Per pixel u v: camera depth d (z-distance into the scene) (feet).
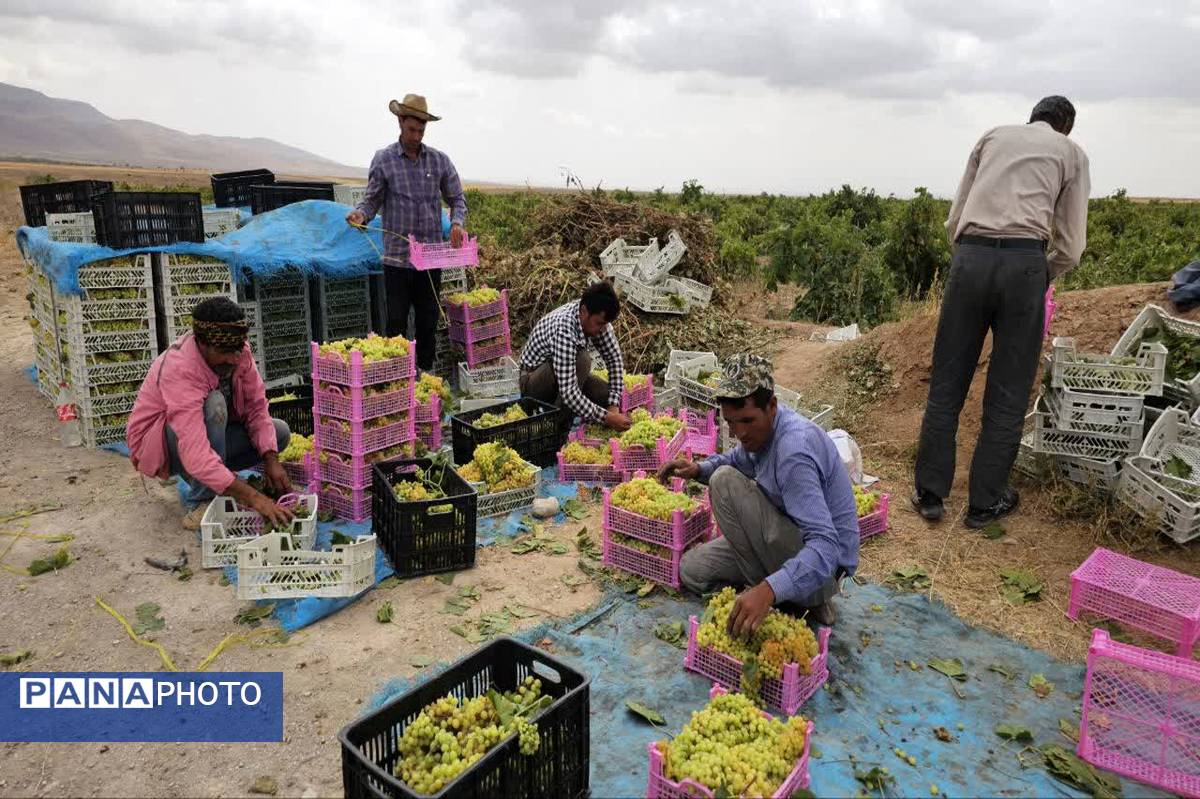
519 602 16.80
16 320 40.14
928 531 20.08
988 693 14.01
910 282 49.42
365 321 31.45
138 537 19.27
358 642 15.38
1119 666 14.48
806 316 46.85
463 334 30.37
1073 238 18.83
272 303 28.66
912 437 25.25
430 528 17.52
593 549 19.02
